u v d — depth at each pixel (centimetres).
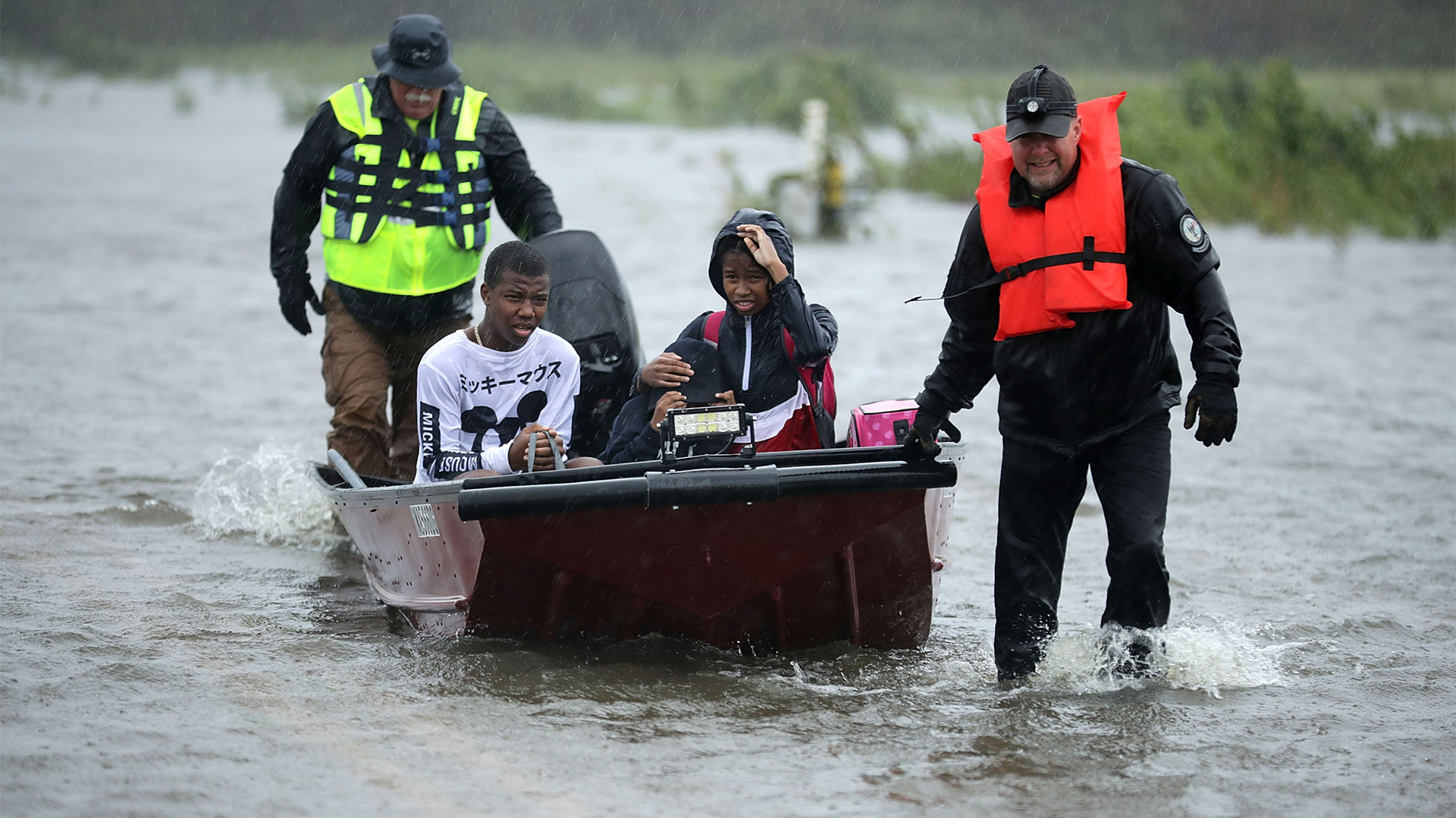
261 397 3875
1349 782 1546
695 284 5781
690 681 1859
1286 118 9450
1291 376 4441
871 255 7200
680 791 1496
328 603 2233
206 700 1742
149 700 1734
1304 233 8744
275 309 5316
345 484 2547
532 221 2731
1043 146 1703
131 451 3238
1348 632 2145
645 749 1612
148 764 1533
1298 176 9169
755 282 2031
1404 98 16862
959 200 10169
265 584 2339
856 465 1842
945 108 18950
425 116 2603
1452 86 18762
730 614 1933
